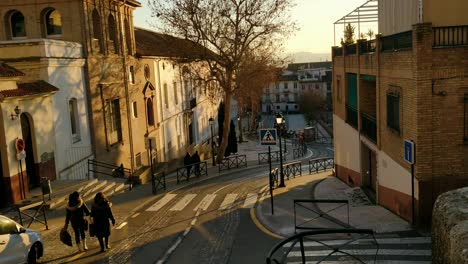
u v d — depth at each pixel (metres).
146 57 33.81
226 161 35.53
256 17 34.19
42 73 20.97
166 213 17.59
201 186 23.95
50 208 16.61
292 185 22.98
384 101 16.27
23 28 25.03
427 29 12.62
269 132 16.69
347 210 15.57
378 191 17.41
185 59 34.41
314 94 115.00
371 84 20.08
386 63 15.79
